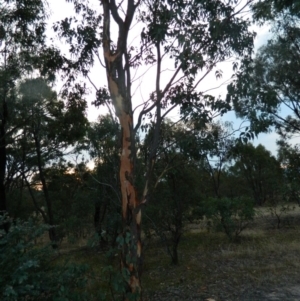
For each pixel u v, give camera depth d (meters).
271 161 35.56
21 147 23.75
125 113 7.77
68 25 9.64
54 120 18.59
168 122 11.65
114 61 7.87
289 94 21.95
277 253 13.87
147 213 12.96
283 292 9.28
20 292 5.32
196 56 8.07
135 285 7.24
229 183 38.50
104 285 9.45
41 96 16.70
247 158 35.53
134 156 7.77
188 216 14.43
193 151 8.46
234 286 10.10
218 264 12.97
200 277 11.43
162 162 9.37
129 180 7.62
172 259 13.63
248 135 8.06
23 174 24.64
